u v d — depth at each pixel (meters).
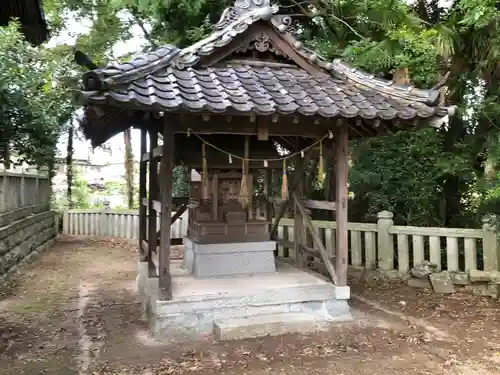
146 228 6.75
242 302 4.82
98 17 11.77
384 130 5.18
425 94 4.66
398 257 7.10
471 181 7.73
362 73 5.14
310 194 8.05
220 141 5.91
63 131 9.59
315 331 4.78
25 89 5.65
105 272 8.59
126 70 3.92
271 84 4.68
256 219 5.98
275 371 3.82
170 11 8.69
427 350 4.31
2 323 5.31
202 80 4.45
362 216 8.87
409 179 7.76
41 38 6.68
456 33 7.20
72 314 5.70
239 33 4.78
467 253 6.49
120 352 4.30
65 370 3.92
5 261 7.59
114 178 25.53
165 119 4.54
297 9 9.25
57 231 13.70
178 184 11.84
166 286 4.61
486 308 5.66
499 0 6.32
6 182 8.34
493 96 7.48
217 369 3.86
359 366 3.93
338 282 5.16
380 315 5.41
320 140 5.11
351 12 8.26
